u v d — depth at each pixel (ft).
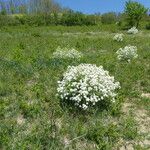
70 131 26.91
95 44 72.95
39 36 95.40
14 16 164.76
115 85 31.04
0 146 24.72
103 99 30.37
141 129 28.66
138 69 44.60
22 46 64.90
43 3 229.04
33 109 29.60
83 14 166.30
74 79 30.12
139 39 87.51
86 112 29.37
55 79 37.06
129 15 140.26
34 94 32.91
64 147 25.34
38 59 46.55
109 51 65.00
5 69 39.75
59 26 151.43
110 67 44.62
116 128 27.78
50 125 27.27
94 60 48.93
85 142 26.14
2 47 62.95
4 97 32.40
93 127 27.30
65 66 43.01
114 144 26.21
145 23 149.89
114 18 176.24
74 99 28.99
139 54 57.41
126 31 126.52
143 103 33.19
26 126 27.32
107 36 103.09
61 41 78.79
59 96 31.07
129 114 30.66
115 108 30.17
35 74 38.73
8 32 109.40
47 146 25.05
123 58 50.98
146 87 37.73
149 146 26.48
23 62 44.04
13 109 29.78
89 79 29.76
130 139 27.04
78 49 65.10
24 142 25.04
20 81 36.32
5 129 26.53
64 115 28.78
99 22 172.76
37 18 159.94
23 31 114.73
